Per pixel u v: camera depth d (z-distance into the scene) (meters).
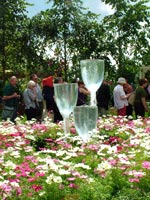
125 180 5.38
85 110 7.86
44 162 6.11
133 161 6.07
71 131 9.04
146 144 6.99
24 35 21.98
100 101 13.46
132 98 12.73
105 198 4.90
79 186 5.04
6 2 21.59
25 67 22.34
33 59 22.11
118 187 5.27
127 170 5.60
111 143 8.29
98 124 9.80
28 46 22.06
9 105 11.84
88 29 22.94
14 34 21.97
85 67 8.67
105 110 13.62
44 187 4.93
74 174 5.29
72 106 8.55
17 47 22.19
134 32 23.52
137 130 8.97
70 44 22.84
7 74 22.31
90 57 23.16
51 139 8.40
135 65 23.55
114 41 23.28
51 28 22.27
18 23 21.97
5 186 4.79
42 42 22.36
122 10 23.59
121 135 8.88
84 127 7.87
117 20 23.50
